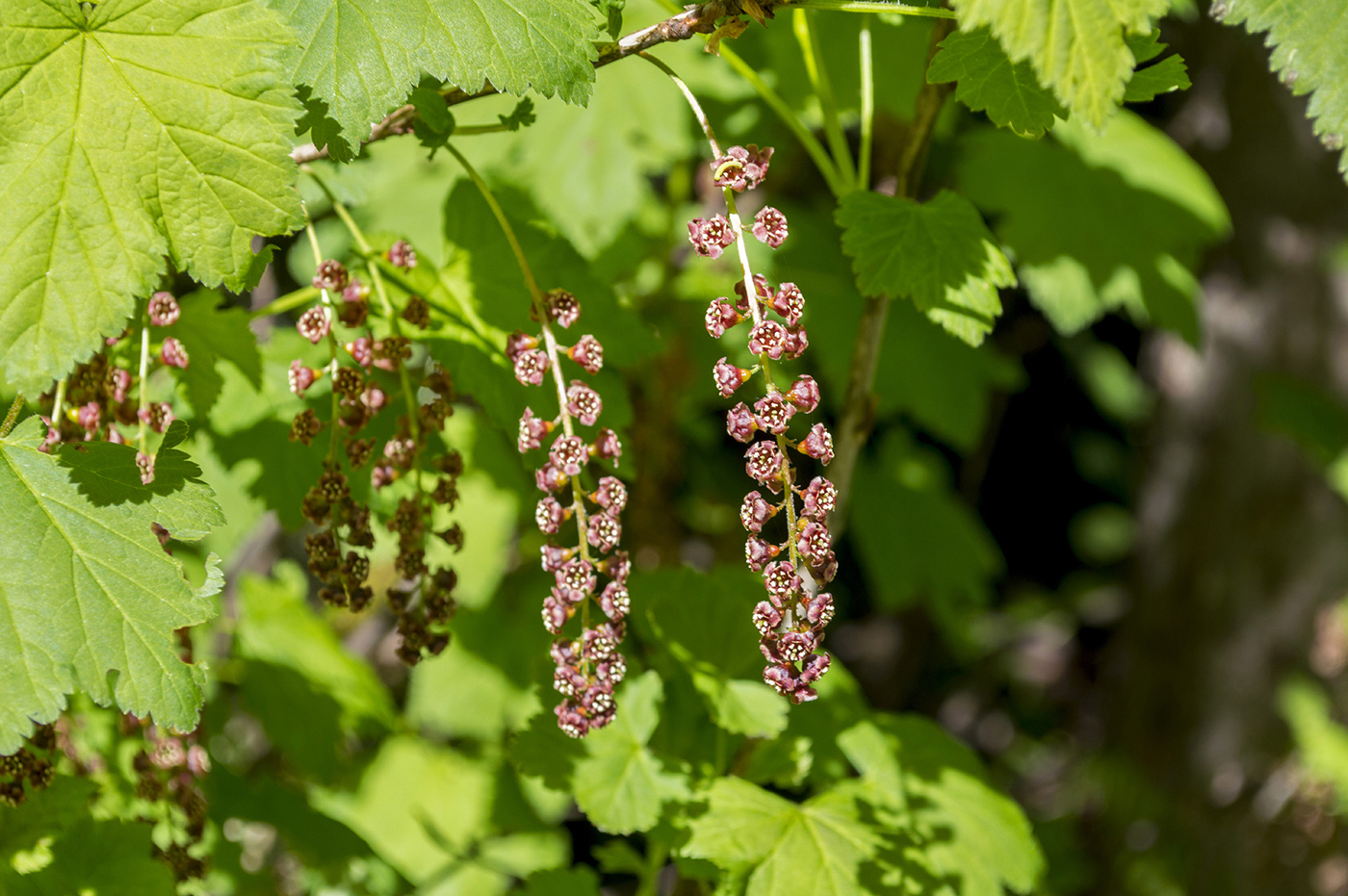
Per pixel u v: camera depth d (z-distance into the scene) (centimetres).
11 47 49
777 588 49
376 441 58
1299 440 115
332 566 54
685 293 85
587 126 80
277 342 60
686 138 79
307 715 69
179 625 50
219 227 49
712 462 108
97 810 58
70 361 49
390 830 99
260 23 50
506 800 97
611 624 51
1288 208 118
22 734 49
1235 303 125
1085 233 76
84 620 50
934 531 117
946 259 55
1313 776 128
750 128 78
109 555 50
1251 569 131
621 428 58
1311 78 51
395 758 103
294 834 66
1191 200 80
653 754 57
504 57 50
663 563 93
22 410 54
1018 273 77
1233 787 133
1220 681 134
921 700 168
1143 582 141
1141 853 133
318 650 73
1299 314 122
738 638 59
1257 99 112
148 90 49
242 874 66
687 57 79
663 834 56
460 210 58
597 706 51
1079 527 187
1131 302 76
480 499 93
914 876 56
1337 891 128
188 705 50
